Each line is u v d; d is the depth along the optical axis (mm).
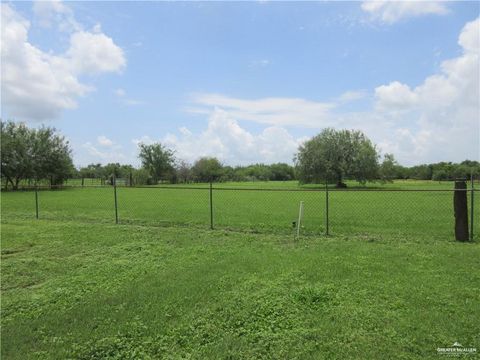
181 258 7379
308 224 12461
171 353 3539
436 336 3705
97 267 6887
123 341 3807
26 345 3793
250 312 4453
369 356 3363
